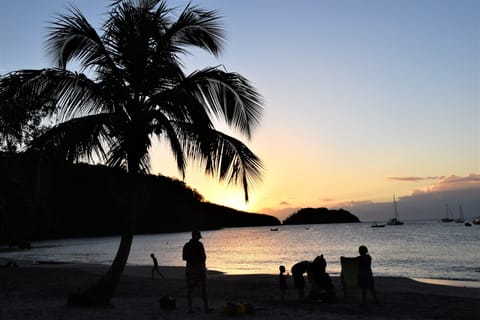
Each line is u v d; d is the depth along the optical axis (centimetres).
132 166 1045
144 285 1703
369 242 7894
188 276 966
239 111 1047
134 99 1042
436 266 3425
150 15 1059
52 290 1420
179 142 1005
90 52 1059
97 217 12875
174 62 1074
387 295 1384
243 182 1048
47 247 9112
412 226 18312
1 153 1858
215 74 1034
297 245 8069
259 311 1024
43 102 989
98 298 1027
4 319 859
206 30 1110
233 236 15412
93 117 978
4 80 936
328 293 1198
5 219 3359
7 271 2308
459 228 14138
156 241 12088
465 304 1186
